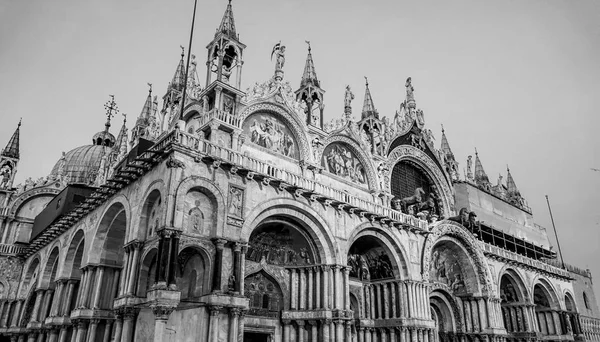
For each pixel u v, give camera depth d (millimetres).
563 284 56688
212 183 25203
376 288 36156
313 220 30125
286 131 34156
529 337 46281
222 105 29719
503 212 57688
